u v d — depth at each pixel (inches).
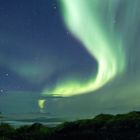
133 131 647.1
